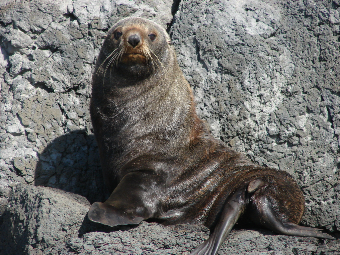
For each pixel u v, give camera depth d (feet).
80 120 98.58
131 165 75.00
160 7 107.34
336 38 95.09
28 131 92.53
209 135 83.51
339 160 91.86
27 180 90.68
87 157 96.27
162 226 66.59
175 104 81.25
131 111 78.79
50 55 98.53
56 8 99.86
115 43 79.92
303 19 97.09
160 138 77.97
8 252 69.56
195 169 77.05
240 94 94.53
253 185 69.92
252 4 99.66
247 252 61.46
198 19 100.17
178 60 98.68
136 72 78.69
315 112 93.25
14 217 70.49
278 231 67.00
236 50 96.07
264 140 93.35
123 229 65.05
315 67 94.68
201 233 65.36
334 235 91.20
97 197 95.25
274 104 94.38
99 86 81.20
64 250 60.70
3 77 94.89
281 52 95.91
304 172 91.97
